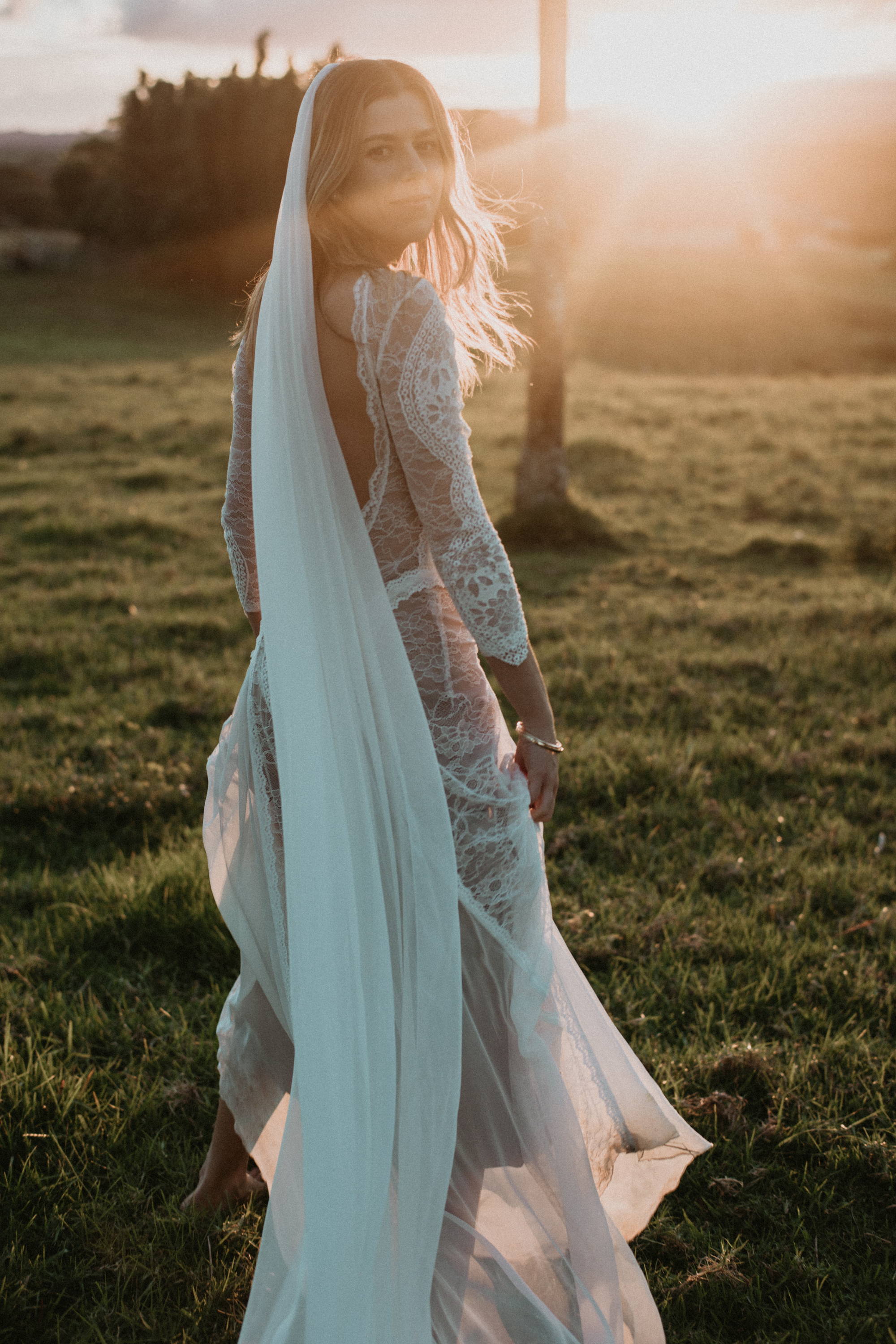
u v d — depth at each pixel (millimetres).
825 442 13023
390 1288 1754
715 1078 2744
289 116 36312
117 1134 2551
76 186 49344
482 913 1922
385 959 1788
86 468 11961
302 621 1777
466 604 1762
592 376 19438
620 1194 2283
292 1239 1872
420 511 1771
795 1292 2193
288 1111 2127
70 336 26062
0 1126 2555
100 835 4191
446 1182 1808
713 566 8430
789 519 9914
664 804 4277
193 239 37594
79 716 5348
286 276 1764
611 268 47125
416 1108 1809
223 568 8367
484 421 14562
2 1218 2348
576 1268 1974
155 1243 2281
